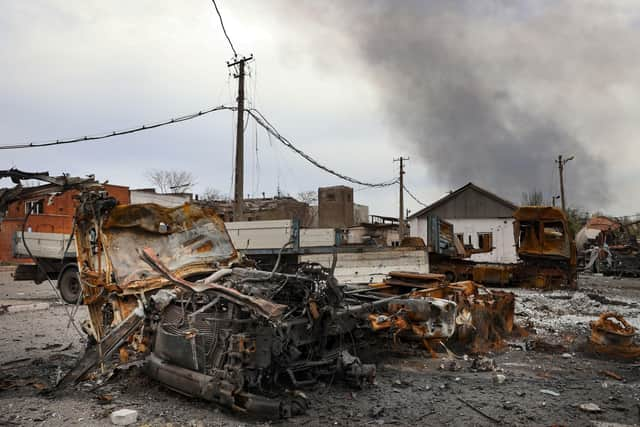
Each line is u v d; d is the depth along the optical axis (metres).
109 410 4.63
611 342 7.14
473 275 18.92
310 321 5.01
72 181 6.39
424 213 37.56
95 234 6.46
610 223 35.22
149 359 5.34
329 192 41.97
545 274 17.73
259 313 4.28
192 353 4.83
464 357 7.11
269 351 4.49
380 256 12.54
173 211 7.01
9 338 8.13
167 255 6.65
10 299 13.91
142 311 5.48
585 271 30.16
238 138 18.42
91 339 6.26
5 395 5.15
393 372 6.26
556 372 6.34
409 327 6.79
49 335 8.38
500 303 8.59
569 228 17.55
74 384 5.31
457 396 5.23
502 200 35.38
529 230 18.41
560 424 4.43
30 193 6.22
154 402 4.89
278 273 5.38
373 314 6.27
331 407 4.82
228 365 4.47
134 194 33.44
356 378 5.32
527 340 8.39
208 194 49.81
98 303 6.36
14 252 14.08
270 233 13.89
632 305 13.17
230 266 7.04
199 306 5.08
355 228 37.06
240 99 18.39
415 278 8.53
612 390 5.48
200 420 4.39
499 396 5.24
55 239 12.96
